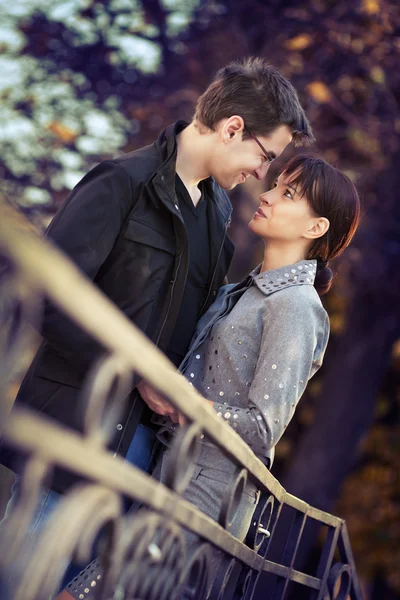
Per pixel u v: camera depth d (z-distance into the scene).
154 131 10.61
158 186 3.05
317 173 3.19
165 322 3.06
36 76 10.80
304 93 9.69
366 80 10.24
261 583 5.65
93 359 2.81
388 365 11.63
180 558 1.98
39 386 2.96
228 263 3.46
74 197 3.01
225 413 2.77
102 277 3.05
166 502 1.73
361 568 14.55
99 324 1.20
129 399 2.96
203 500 2.90
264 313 2.96
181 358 3.24
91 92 10.80
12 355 1.10
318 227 3.19
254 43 10.33
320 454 11.46
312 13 9.84
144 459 3.14
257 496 3.01
